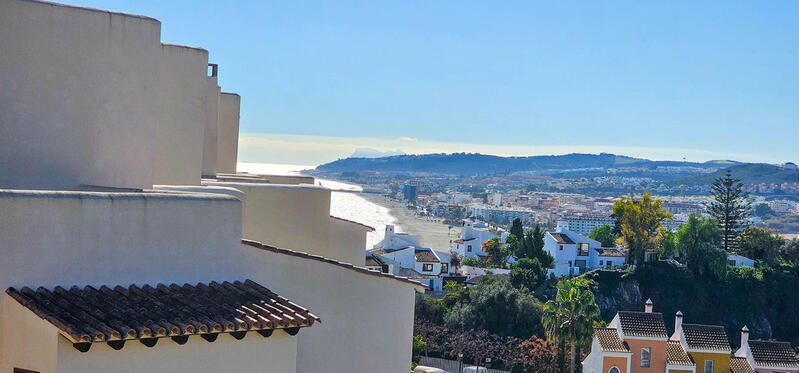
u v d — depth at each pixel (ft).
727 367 201.57
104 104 45.96
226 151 83.82
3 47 42.91
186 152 58.90
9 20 42.98
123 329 32.45
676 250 373.40
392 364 48.06
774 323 353.92
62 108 44.62
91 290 35.06
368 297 46.78
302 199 54.34
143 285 36.83
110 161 46.37
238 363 36.27
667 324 344.69
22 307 33.35
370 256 328.49
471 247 449.48
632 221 390.01
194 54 58.95
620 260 392.27
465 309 255.29
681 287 356.18
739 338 345.10
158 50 48.01
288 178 80.89
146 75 47.52
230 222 39.88
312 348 45.34
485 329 251.80
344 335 46.11
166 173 58.13
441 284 342.64
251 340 36.63
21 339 33.42
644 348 196.85
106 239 35.86
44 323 32.35
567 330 197.26
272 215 53.52
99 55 45.65
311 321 37.52
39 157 44.04
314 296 44.73
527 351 227.81
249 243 41.63
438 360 233.14
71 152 44.98
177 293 36.99
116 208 36.09
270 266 42.78
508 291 259.19
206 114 66.18
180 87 58.49
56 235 34.63
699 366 201.05
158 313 34.58
